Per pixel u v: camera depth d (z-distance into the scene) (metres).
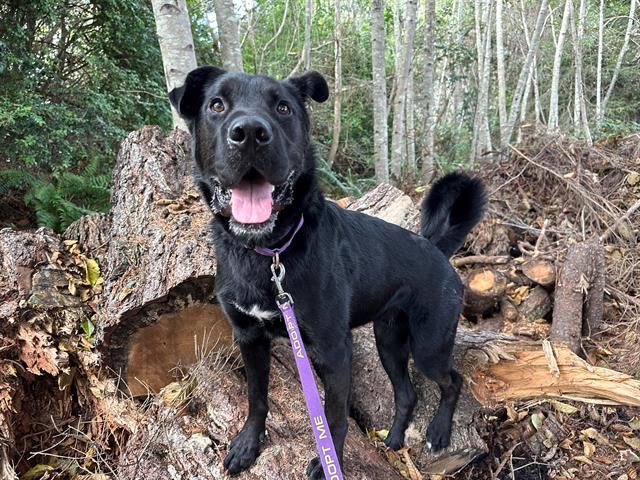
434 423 0.80
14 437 0.77
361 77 3.59
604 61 4.62
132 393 0.81
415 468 0.77
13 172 1.74
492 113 3.89
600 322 1.12
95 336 0.79
